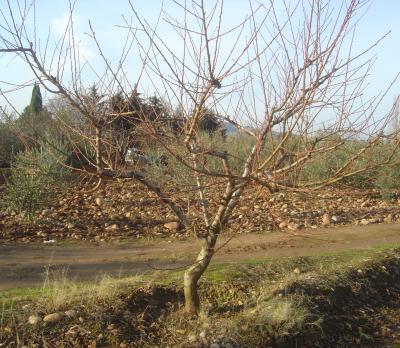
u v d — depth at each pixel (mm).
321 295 6164
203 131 4918
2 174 12367
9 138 14008
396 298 6855
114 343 4875
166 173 5660
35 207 9844
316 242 8914
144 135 4348
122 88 4156
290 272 6766
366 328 5984
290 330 5340
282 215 10703
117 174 4449
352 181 7574
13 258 7574
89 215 10367
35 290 5805
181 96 4191
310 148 4145
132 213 10578
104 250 8281
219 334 5012
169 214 10625
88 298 5367
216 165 5508
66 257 7766
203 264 5164
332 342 5566
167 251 8250
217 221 4914
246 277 6484
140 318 5262
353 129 4176
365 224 10656
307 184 4164
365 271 7086
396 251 8148
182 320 5285
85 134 4652
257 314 5402
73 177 10031
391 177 12328
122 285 5797
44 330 4789
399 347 5656
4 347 4543
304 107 3852
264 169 4176
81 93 4254
